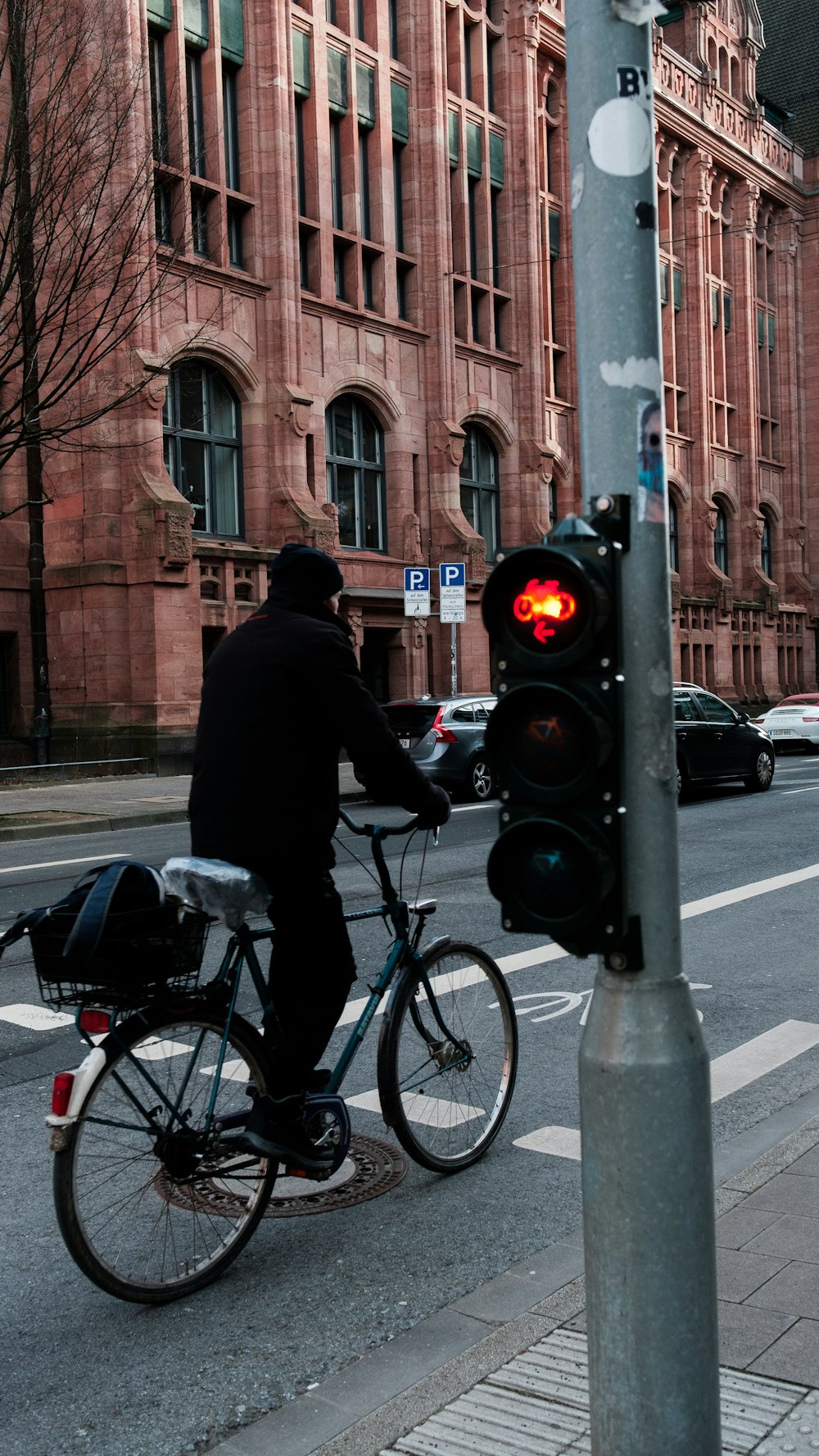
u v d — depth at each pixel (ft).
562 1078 17.70
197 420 76.43
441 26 93.71
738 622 137.80
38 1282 11.93
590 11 7.34
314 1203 13.52
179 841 44.55
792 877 34.42
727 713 60.95
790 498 152.76
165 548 68.74
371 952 23.89
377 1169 14.42
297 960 12.39
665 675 7.36
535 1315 10.32
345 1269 11.97
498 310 102.83
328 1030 12.42
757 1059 18.38
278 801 11.63
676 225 132.87
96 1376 10.21
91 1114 10.92
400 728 57.77
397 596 86.79
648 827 7.27
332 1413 9.30
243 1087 12.06
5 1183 14.20
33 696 70.64
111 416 69.41
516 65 102.12
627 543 7.29
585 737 7.14
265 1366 10.27
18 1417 9.64
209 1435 9.34
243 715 11.66
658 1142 7.06
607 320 7.32
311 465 82.69
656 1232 7.04
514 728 7.41
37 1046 19.52
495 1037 15.12
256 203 78.43
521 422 102.94
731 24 141.69
